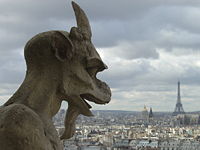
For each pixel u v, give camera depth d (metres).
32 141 5.72
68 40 6.15
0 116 5.80
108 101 6.66
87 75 6.36
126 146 126.62
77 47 6.27
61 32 6.17
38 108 6.07
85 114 6.50
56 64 6.19
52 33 6.16
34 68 6.23
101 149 108.88
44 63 6.18
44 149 5.79
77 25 6.48
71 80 6.28
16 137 5.68
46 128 5.99
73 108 6.46
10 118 5.73
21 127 5.71
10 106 5.86
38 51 6.15
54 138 6.03
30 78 6.20
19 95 6.14
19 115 5.76
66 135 6.53
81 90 6.34
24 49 6.29
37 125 5.82
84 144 104.38
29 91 6.12
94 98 6.47
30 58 6.22
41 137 5.80
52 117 6.33
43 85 6.16
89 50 6.40
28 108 5.90
